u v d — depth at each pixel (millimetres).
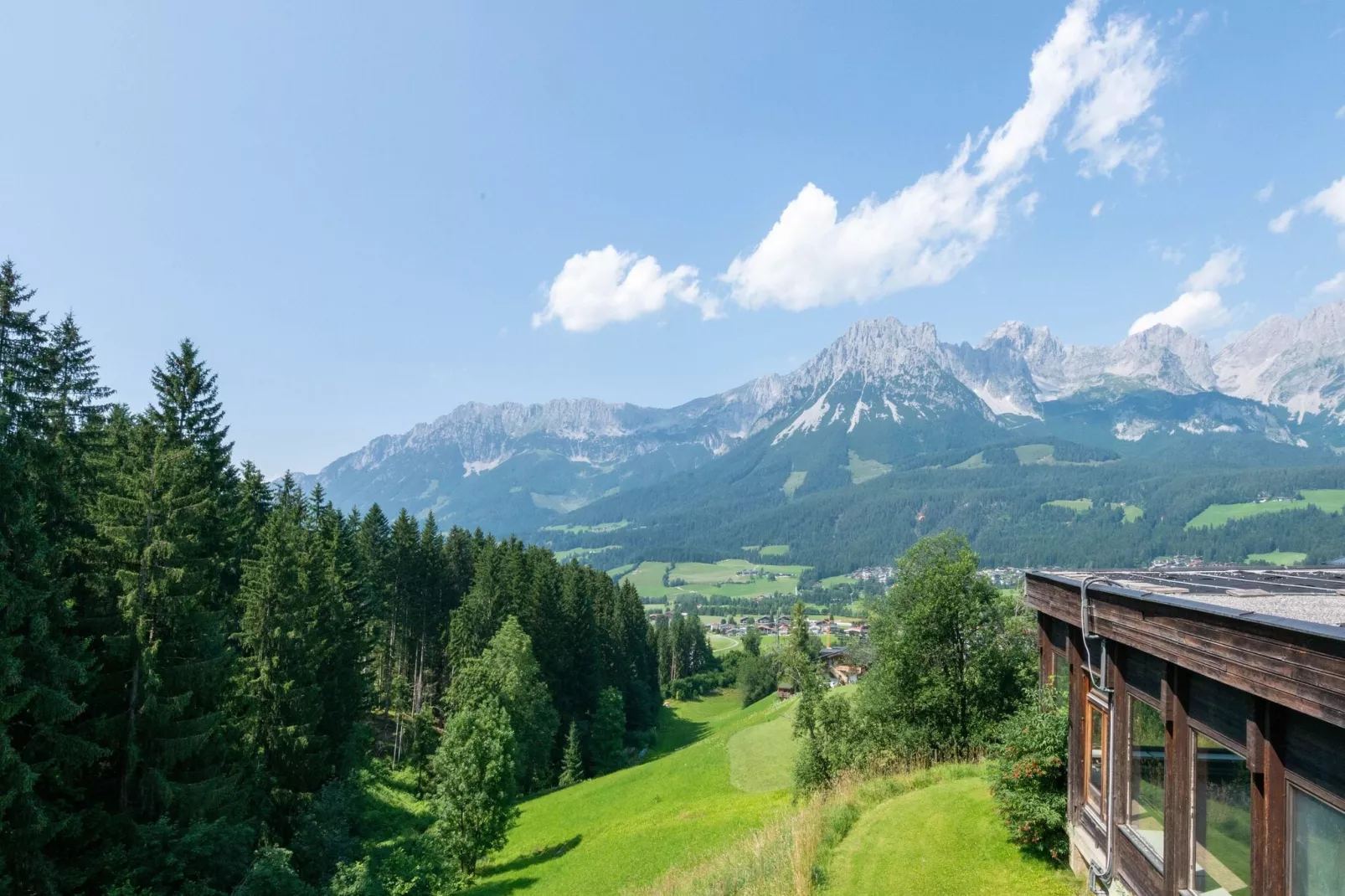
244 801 27703
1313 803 6484
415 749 54750
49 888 19031
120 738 23891
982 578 27766
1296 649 6020
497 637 59438
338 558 50031
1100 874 11633
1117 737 11180
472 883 36844
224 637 29938
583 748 72312
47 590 20344
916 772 23516
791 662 61250
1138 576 12672
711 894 18828
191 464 34031
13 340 25812
